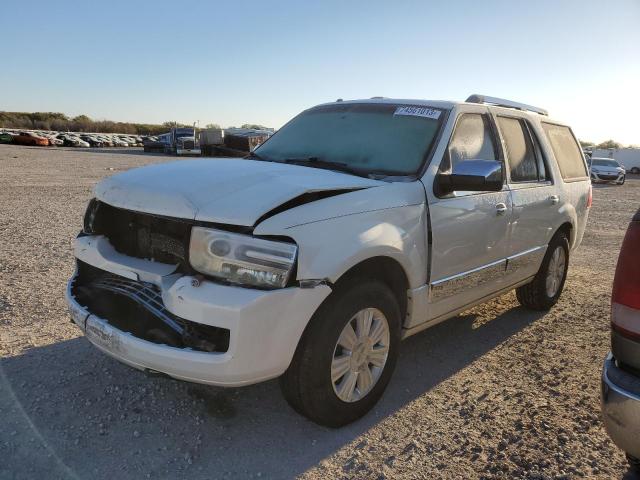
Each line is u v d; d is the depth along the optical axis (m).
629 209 15.95
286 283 2.77
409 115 4.17
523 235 4.65
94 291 3.27
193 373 2.74
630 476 2.39
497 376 4.01
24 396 3.40
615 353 2.36
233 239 2.74
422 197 3.57
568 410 3.53
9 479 2.65
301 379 2.99
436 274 3.70
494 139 4.46
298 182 3.12
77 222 9.57
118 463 2.82
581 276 7.08
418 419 3.37
